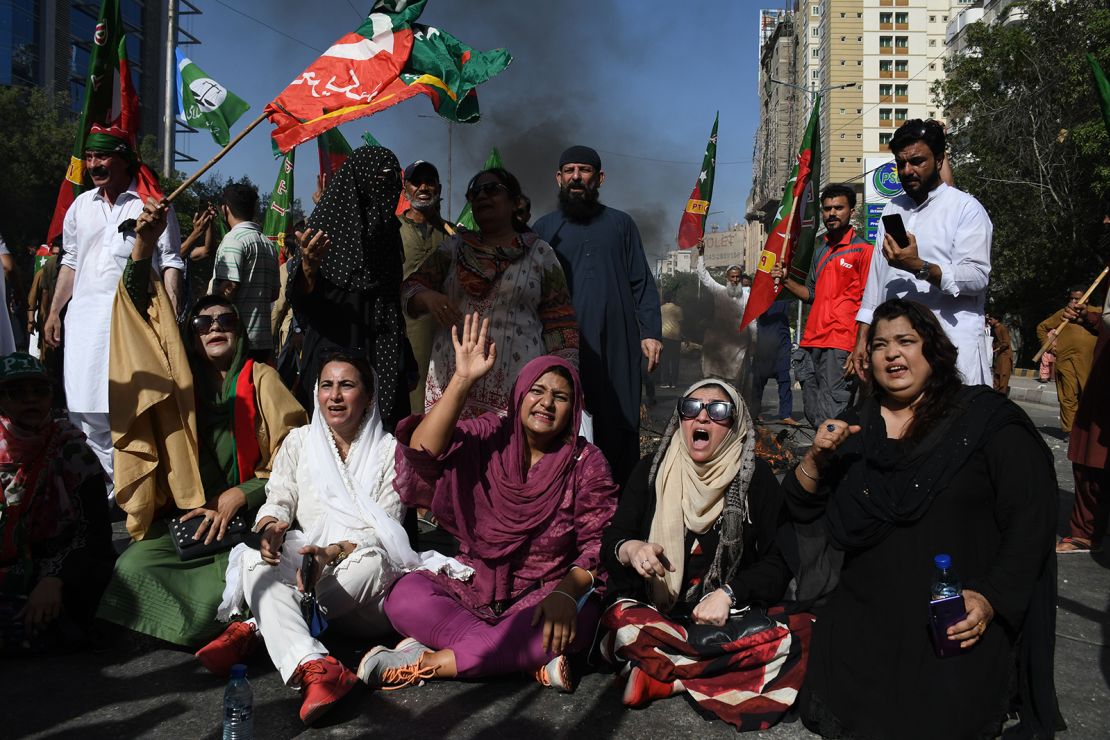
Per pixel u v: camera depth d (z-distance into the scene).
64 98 32.50
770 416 10.54
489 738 2.84
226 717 2.75
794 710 3.06
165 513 3.75
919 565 2.87
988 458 2.85
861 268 6.55
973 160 28.84
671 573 3.33
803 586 3.20
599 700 3.15
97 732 2.82
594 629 3.34
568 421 3.41
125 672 3.32
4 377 3.45
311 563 3.13
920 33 71.69
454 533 3.48
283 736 2.82
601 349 4.71
